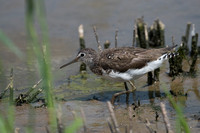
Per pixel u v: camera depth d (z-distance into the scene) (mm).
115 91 14266
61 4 21703
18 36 18922
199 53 16766
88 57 13844
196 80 14375
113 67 12992
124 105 12891
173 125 10883
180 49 14688
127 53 13062
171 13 20203
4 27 19719
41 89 13242
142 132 10641
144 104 12750
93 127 11156
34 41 7844
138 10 20656
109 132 10773
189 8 20688
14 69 16172
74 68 16391
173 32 18453
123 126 11109
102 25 19328
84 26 19344
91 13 20625
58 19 20312
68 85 14984
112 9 20938
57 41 18516
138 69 12992
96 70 13695
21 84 14945
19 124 11594
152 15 20047
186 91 13516
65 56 17234
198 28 18500
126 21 19484
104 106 12859
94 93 14141
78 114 12234
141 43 17672
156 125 10992
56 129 11094
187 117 11352
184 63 16047
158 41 17938
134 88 13234
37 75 15633
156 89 14031
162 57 13188
